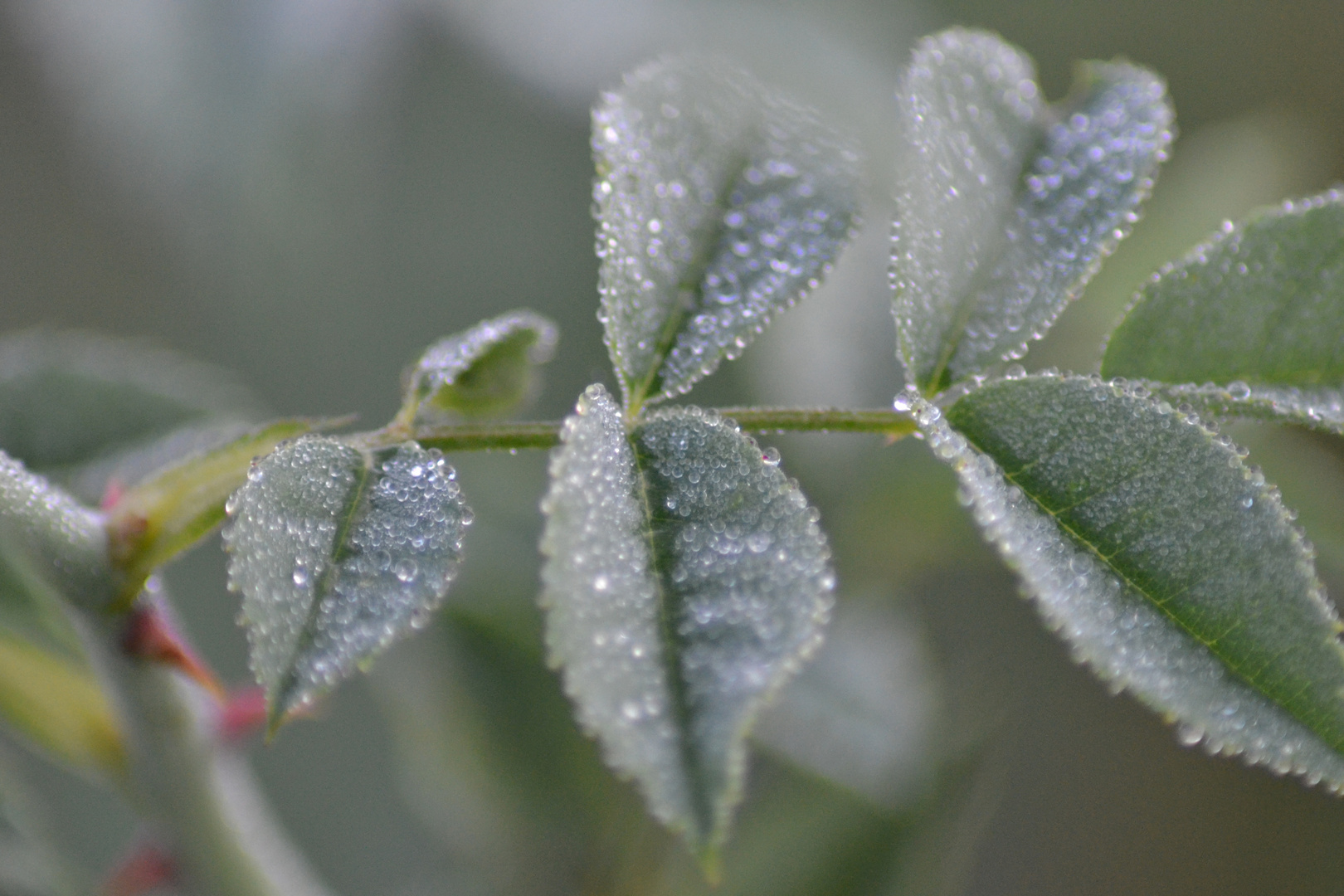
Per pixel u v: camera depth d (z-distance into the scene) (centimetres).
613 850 50
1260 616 35
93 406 42
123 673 39
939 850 45
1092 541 36
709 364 37
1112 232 38
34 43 61
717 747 34
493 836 51
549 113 63
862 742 46
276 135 54
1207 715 35
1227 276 38
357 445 36
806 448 53
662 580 35
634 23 56
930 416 36
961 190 38
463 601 50
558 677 50
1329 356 37
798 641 34
